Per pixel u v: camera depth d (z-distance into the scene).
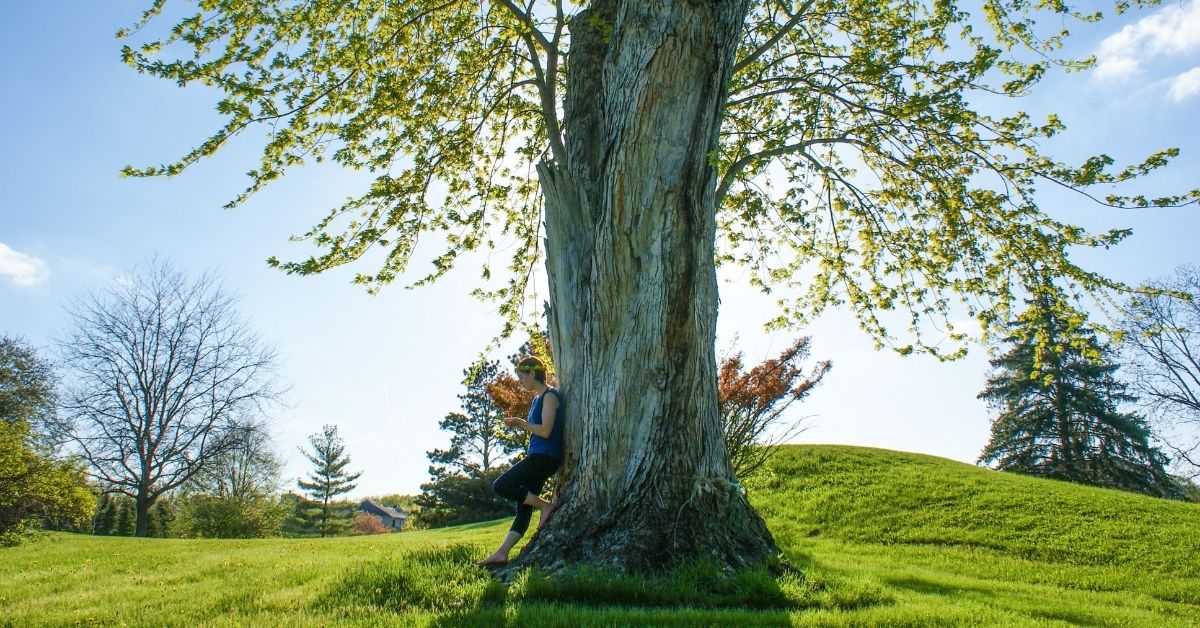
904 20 9.25
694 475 6.29
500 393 16.22
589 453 6.43
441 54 10.03
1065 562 11.77
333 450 59.53
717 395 6.92
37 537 21.23
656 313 6.40
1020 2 9.77
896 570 8.91
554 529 6.25
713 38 6.64
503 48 10.59
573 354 7.03
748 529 6.38
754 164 7.70
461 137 10.88
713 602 5.19
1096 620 5.91
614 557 5.76
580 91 7.99
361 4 9.27
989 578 10.23
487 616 4.32
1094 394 35.75
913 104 8.34
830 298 12.14
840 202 11.32
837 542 13.66
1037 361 10.02
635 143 6.52
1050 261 9.14
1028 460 36.38
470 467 46.62
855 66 9.09
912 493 16.44
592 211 7.39
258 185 8.82
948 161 9.57
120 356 32.34
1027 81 8.35
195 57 8.39
